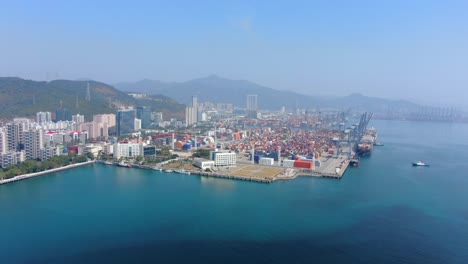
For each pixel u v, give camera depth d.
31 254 167.75
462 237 193.38
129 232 194.38
